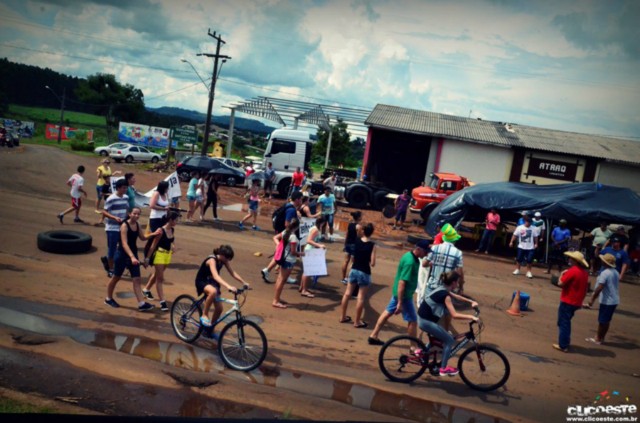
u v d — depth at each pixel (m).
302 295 10.82
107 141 62.31
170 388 6.21
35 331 7.47
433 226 19.44
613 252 13.18
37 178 23.42
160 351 7.31
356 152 71.62
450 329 8.51
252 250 14.37
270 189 25.94
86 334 7.58
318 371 7.30
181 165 24.16
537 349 9.40
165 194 11.68
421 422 6.17
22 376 6.06
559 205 18.02
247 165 36.97
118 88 71.94
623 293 15.12
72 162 31.09
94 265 11.13
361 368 7.60
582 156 28.61
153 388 6.16
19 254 11.23
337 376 7.21
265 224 18.97
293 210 10.73
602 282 9.82
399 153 33.62
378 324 8.53
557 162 29.05
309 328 8.97
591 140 31.72
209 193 18.02
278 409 5.98
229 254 7.49
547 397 7.36
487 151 29.58
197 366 6.95
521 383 7.76
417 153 33.41
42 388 5.82
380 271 13.91
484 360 7.34
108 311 8.59
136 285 8.71
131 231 8.73
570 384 7.93
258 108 41.94
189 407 5.79
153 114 82.06
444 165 29.95
